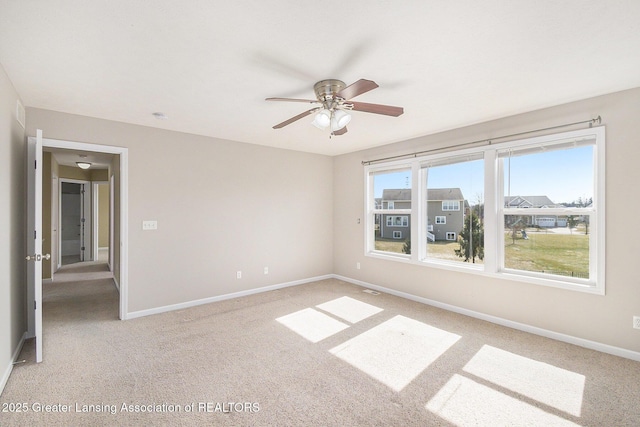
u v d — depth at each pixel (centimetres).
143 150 363
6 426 179
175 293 388
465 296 372
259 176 468
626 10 155
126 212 353
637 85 251
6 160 227
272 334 313
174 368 246
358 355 269
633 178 258
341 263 552
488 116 331
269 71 223
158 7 152
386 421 187
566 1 148
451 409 198
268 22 166
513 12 157
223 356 266
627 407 199
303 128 377
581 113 282
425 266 415
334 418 189
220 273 428
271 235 484
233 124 359
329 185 562
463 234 380
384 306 402
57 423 182
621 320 265
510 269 341
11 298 244
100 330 321
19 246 275
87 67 217
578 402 205
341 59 206
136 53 198
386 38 182
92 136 330
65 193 833
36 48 191
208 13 157
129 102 286
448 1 148
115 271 518
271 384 225
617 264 266
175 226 388
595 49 194
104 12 156
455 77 234
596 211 278
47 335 308
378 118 338
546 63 213
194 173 403
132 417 188
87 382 225
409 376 236
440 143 396
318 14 159
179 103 289
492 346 286
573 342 290
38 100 280
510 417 191
